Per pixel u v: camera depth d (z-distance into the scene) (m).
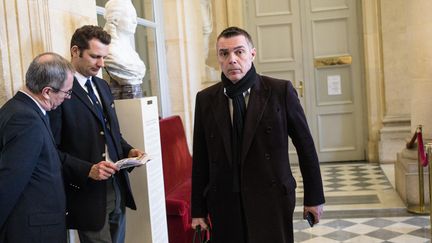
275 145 2.37
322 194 2.45
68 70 2.37
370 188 6.66
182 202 4.05
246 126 2.38
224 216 2.43
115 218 2.94
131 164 2.69
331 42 8.68
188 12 6.68
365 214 5.50
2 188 2.12
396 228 4.96
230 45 2.34
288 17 8.75
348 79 8.69
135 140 3.29
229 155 2.39
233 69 2.34
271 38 8.83
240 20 8.30
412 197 5.54
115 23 3.54
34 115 2.23
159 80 6.36
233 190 2.39
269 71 8.88
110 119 2.89
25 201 2.22
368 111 8.48
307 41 8.73
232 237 2.42
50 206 2.29
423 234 4.73
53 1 3.19
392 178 7.15
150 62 6.14
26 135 2.18
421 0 5.64
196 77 6.94
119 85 3.55
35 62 2.31
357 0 8.55
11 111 2.21
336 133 8.78
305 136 2.42
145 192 3.31
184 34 6.59
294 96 2.43
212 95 2.52
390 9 8.14
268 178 2.37
